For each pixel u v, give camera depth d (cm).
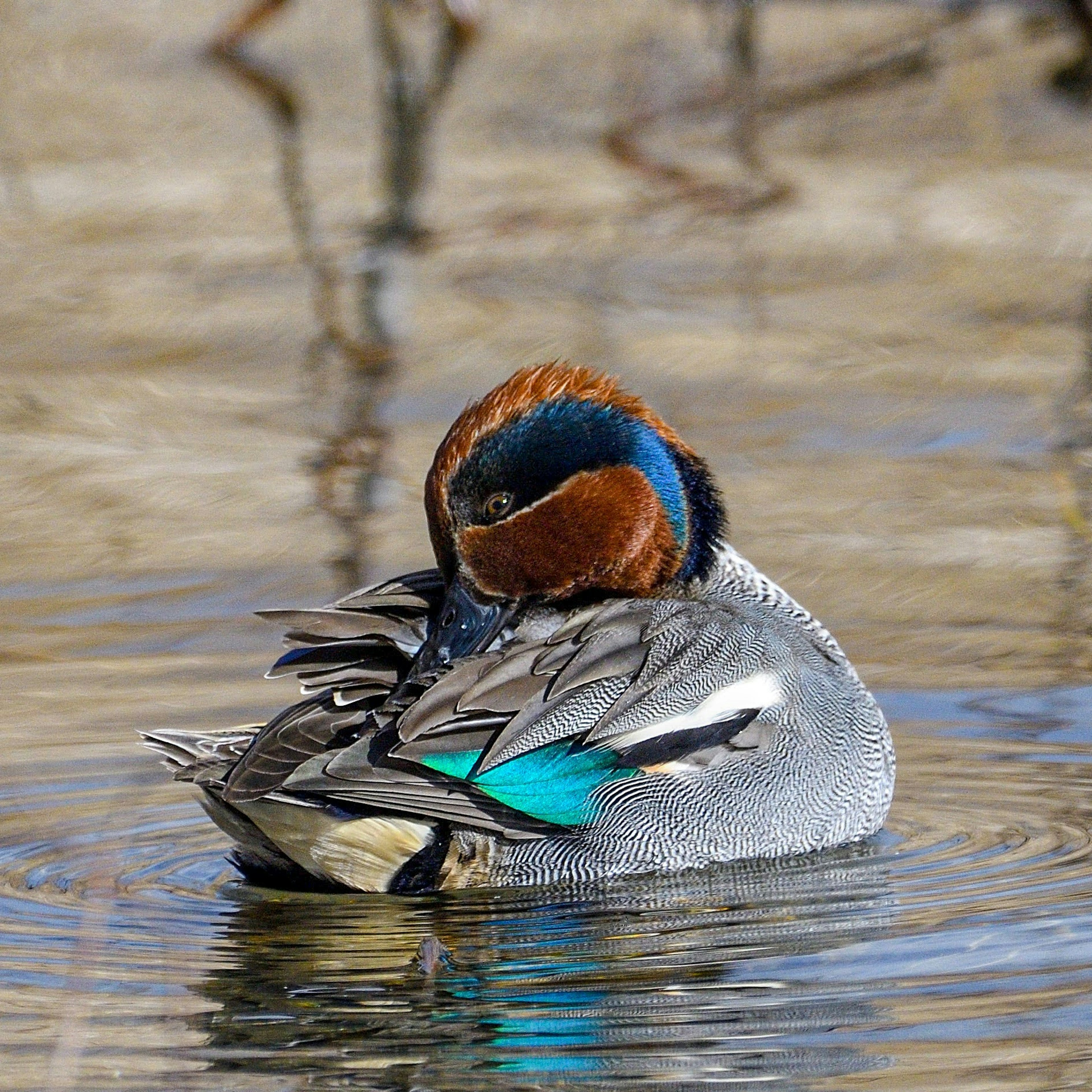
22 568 1395
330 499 1530
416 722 847
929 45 2642
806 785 916
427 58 2848
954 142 2523
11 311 2039
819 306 2019
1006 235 2173
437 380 1842
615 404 985
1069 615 1275
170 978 768
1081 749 1060
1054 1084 656
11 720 1112
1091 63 2569
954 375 1809
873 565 1373
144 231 2286
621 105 2662
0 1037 709
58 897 871
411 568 1367
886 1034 701
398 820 872
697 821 895
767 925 820
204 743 905
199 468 1603
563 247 2214
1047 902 834
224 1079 669
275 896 879
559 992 746
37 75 2852
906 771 1034
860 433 1673
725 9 2700
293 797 862
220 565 1384
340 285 2111
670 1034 708
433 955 779
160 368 1892
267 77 2858
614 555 982
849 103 2636
